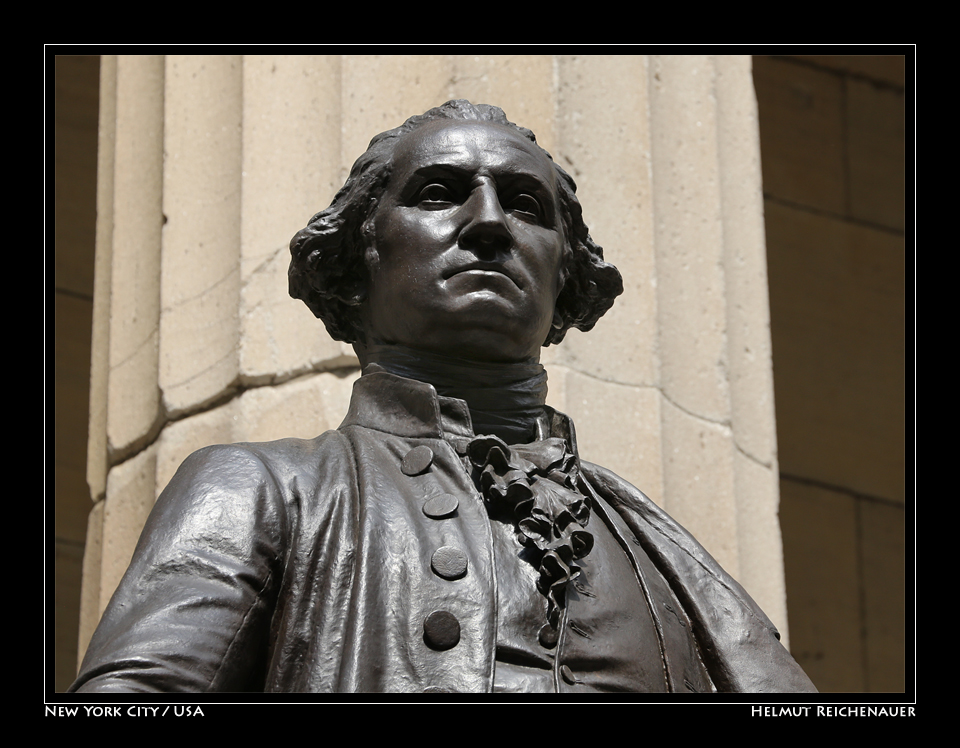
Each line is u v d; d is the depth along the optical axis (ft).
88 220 28.43
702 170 18.84
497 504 10.55
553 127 17.87
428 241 11.45
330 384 17.17
